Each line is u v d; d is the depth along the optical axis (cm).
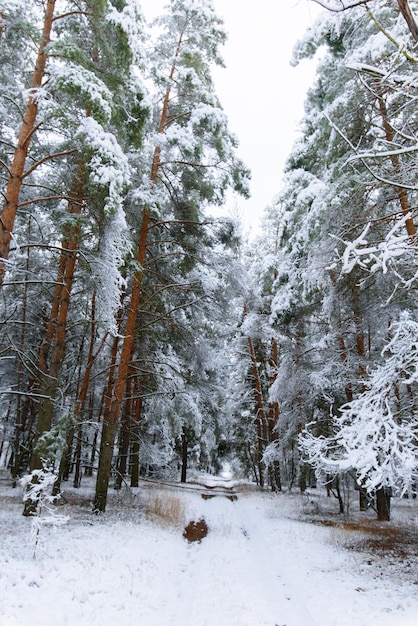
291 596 612
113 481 2045
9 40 900
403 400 761
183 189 1313
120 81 951
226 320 1452
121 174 771
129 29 836
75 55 798
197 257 1308
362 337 1279
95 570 598
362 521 1270
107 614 477
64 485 1761
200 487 2398
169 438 1847
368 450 533
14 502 1136
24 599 463
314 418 1492
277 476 2194
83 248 937
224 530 1116
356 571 748
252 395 2541
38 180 1130
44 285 1343
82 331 1559
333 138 932
